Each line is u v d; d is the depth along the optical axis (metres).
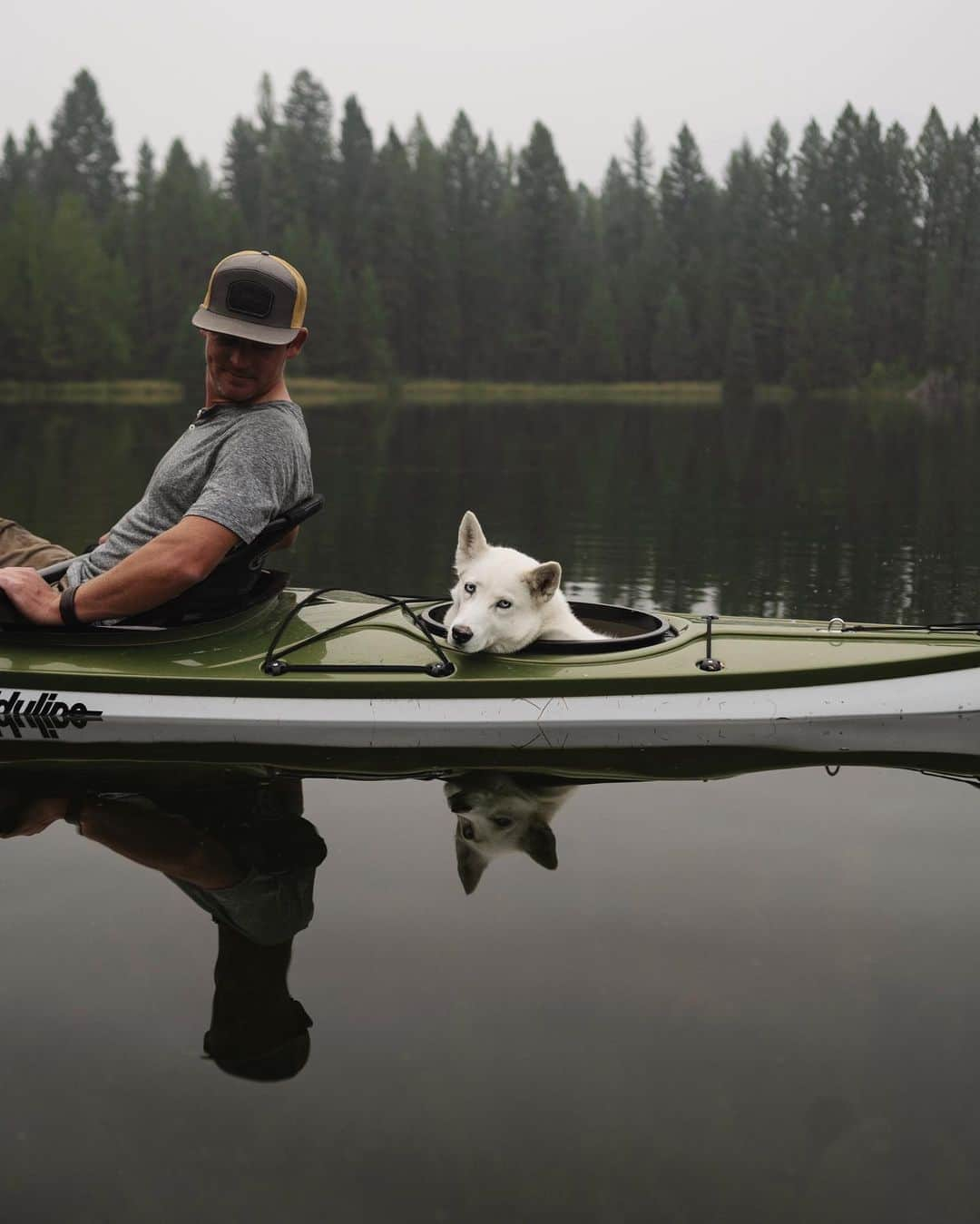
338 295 68.12
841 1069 1.77
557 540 9.39
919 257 78.44
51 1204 1.50
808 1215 1.47
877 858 2.60
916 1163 1.57
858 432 27.73
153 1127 1.65
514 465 17.11
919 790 3.07
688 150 93.62
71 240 65.88
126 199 93.94
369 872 2.50
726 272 78.75
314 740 3.49
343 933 2.21
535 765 3.28
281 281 3.59
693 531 9.91
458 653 3.71
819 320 71.81
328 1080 1.75
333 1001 1.96
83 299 61.19
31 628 3.63
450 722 3.54
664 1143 1.61
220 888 2.40
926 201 79.44
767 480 14.81
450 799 2.98
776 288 78.75
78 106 96.75
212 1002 1.95
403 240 76.38
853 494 12.91
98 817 2.82
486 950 2.14
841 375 71.69
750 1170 1.56
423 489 13.56
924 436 25.48
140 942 2.16
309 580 7.53
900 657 3.81
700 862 2.57
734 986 2.02
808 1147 1.60
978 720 3.75
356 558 8.47
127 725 3.50
